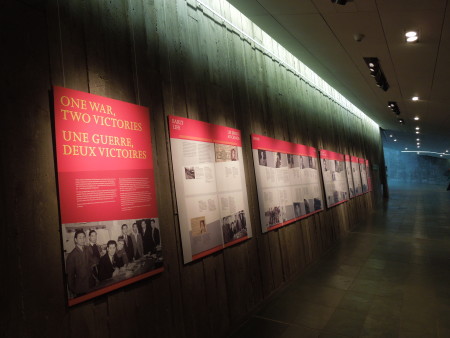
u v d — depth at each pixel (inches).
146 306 112.1
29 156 84.3
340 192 377.7
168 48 139.5
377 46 231.1
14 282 77.6
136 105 117.0
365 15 184.2
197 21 162.1
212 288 146.8
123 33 118.1
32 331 79.9
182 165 137.6
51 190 88.5
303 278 228.5
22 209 81.3
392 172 1879.9
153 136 125.4
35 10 90.1
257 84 215.6
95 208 97.9
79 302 90.5
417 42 221.3
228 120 177.0
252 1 172.7
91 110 100.4
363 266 251.1
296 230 246.2
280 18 191.3
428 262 253.9
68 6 99.4
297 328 154.6
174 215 131.3
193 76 153.3
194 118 149.7
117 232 103.7
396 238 346.0
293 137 264.1
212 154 157.9
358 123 539.2
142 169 116.0
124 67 116.3
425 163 1754.4
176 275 127.5
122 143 109.6
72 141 93.7
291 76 276.7
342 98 443.8
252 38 218.7
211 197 153.3
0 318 74.2
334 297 191.0
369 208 569.6
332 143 375.2
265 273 193.2
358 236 365.1
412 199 791.1
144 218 114.0
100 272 96.8
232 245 165.9
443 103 409.7
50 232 86.7
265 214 200.4
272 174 216.8
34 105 86.7
